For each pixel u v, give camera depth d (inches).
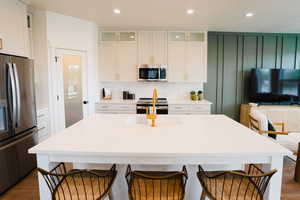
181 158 56.4
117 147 57.8
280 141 117.6
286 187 95.9
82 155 55.8
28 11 128.3
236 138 66.4
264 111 171.3
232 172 49.9
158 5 121.5
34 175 106.3
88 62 160.1
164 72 174.6
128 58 177.8
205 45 177.0
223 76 194.5
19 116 96.0
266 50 193.3
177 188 56.8
